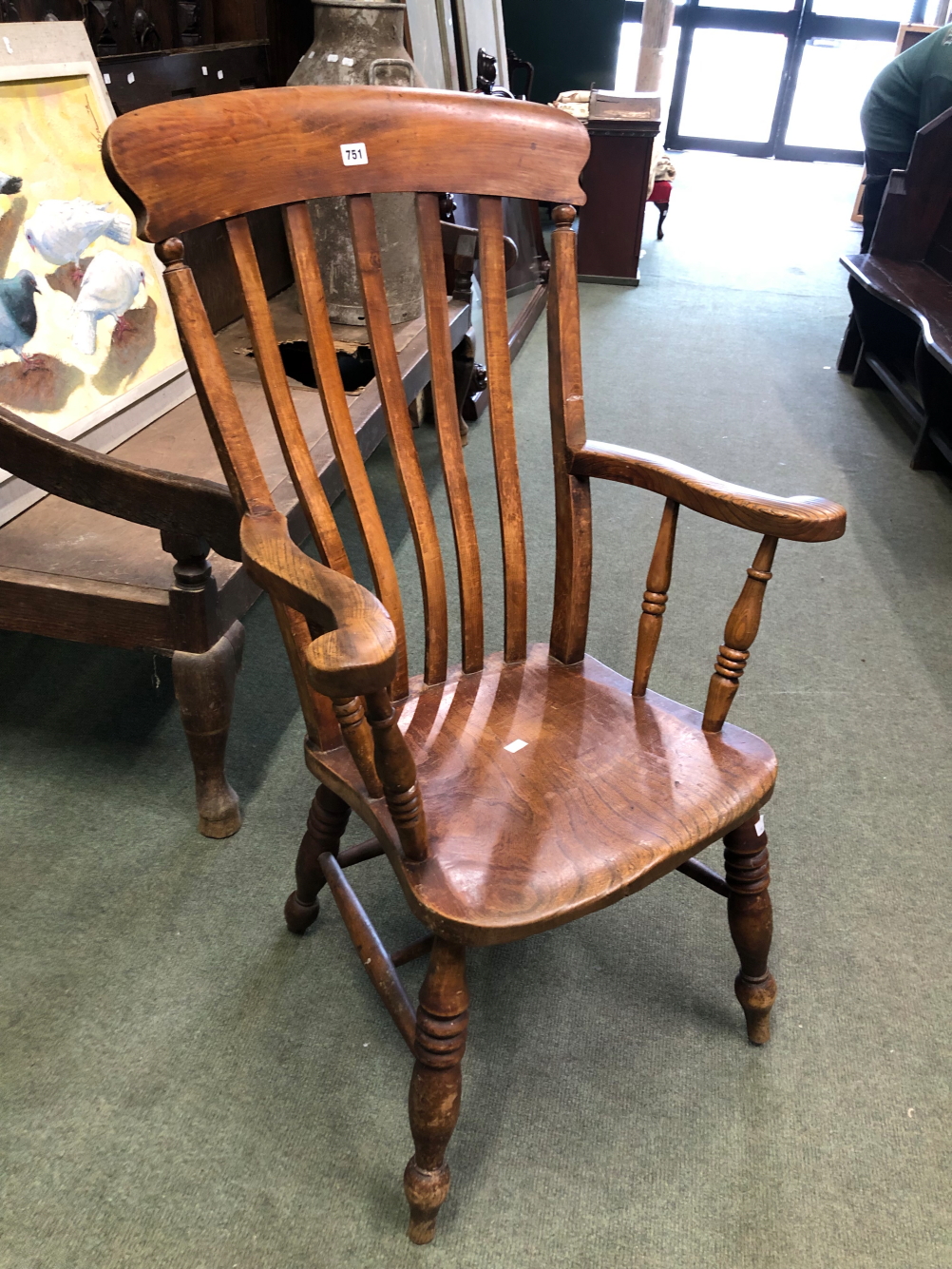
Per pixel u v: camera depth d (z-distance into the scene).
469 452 2.85
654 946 1.31
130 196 0.81
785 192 7.20
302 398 1.92
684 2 8.01
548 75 6.52
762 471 2.83
